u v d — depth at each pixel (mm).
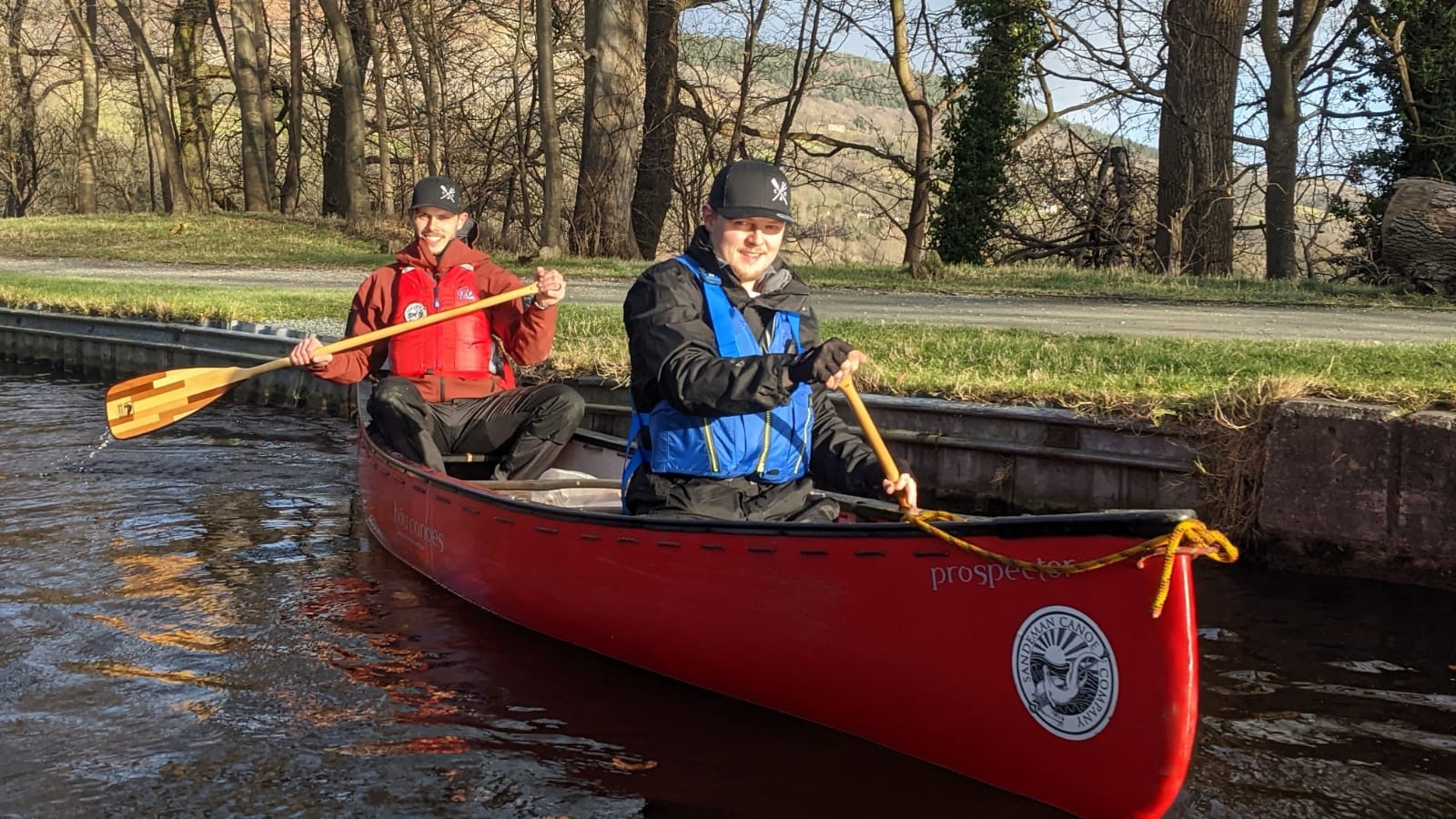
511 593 5000
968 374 7328
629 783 3611
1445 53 18828
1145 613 3055
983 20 21703
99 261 22219
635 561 4305
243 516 6855
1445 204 13750
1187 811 3467
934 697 3551
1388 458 5418
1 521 6621
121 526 6570
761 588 3902
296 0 34125
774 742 3863
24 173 46750
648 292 3908
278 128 42375
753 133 27969
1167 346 8266
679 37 27734
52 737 3877
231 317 12016
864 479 4062
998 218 22812
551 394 6086
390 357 6430
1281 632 4914
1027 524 3191
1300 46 19969
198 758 3746
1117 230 22172
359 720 4059
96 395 11320
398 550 6023
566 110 29156
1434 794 3555
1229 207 20453
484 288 6492
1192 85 19969
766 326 3979
